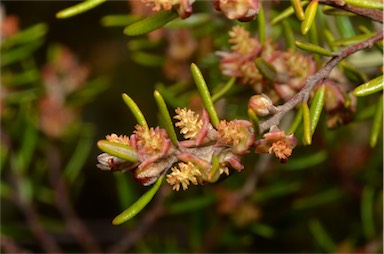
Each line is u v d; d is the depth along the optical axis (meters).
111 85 0.67
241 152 0.22
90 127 0.48
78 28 0.67
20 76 0.45
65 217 0.47
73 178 0.47
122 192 0.43
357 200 0.46
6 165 0.45
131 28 0.23
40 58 0.67
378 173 0.43
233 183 0.44
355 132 0.46
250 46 0.27
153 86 0.67
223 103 0.34
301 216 0.48
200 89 0.22
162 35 0.41
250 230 0.45
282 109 0.22
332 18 0.34
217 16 0.37
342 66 0.27
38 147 0.49
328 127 0.27
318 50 0.23
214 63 0.37
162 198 0.42
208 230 0.45
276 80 0.26
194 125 0.22
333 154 0.45
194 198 0.43
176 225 0.58
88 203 0.67
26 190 0.46
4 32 0.43
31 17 0.66
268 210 0.46
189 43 0.41
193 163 0.22
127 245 0.45
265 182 0.45
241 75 0.27
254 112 0.22
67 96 0.47
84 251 0.57
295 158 0.46
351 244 0.47
